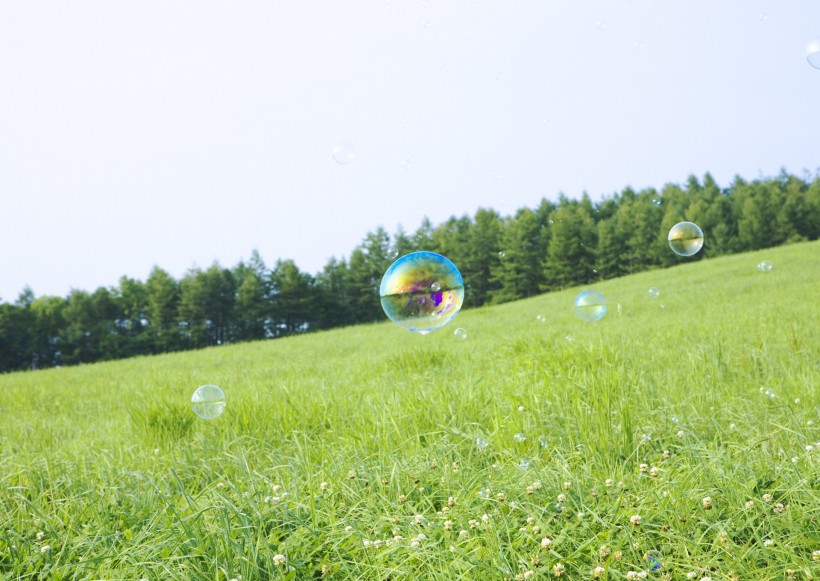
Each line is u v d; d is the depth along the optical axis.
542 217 65.69
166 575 2.19
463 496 2.64
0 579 2.28
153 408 4.77
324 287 59.25
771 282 16.89
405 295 4.03
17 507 3.05
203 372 10.86
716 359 5.04
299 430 4.06
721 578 1.95
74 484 3.28
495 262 58.31
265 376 8.79
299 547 2.30
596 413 3.40
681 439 3.25
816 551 1.98
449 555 2.14
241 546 2.24
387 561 2.21
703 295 15.89
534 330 10.79
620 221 55.47
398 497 2.67
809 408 3.58
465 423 3.65
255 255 58.56
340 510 2.60
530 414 3.58
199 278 55.62
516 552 2.15
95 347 54.62
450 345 9.43
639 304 15.53
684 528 2.24
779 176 67.44
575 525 2.29
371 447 3.49
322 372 8.31
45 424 5.85
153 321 55.62
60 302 57.28
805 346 5.55
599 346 5.42
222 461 3.64
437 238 60.06
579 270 54.78
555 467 2.88
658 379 4.57
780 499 2.36
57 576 2.24
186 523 2.45
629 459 3.00
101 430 5.23
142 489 3.22
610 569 2.01
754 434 3.24
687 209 58.62
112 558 2.32
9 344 52.88
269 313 55.34
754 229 53.59
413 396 4.33
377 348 12.09
